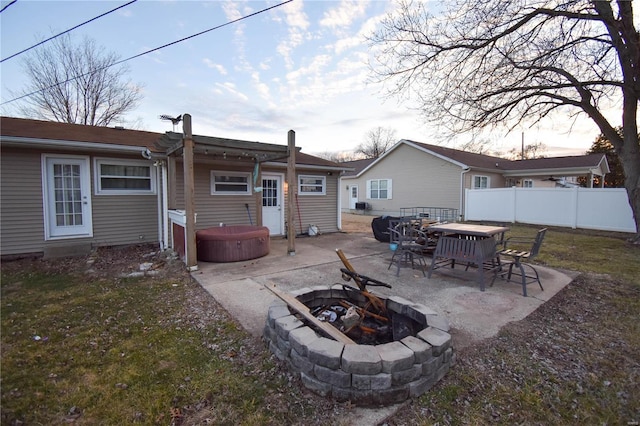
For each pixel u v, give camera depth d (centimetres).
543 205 1143
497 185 1659
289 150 637
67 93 1694
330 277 484
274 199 915
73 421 177
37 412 183
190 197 514
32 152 608
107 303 371
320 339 217
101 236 684
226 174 814
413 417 183
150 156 649
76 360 242
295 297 294
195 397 199
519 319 325
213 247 584
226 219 818
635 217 781
